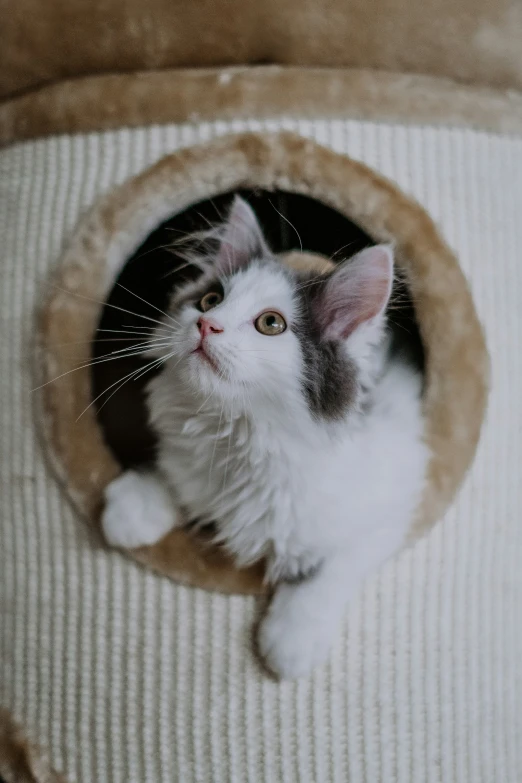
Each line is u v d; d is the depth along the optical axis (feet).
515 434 2.46
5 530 2.46
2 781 2.54
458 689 2.39
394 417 2.39
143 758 2.35
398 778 2.35
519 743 2.47
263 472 2.30
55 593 2.41
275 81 2.36
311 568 2.32
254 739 2.31
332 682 2.31
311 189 2.36
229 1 2.36
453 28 2.40
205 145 2.35
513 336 2.46
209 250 2.65
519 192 2.50
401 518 2.32
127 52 2.41
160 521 2.33
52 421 2.38
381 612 2.34
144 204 2.38
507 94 2.47
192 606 2.33
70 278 2.39
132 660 2.35
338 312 2.29
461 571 2.40
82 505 2.37
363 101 2.37
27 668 2.44
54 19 2.41
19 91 2.50
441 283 2.36
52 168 2.45
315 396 2.25
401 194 2.36
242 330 2.25
